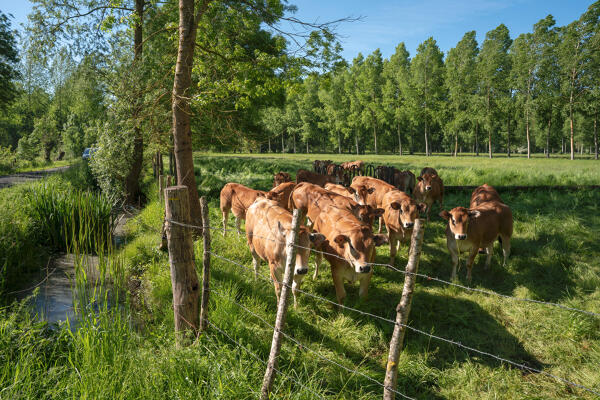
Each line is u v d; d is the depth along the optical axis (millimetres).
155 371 3166
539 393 3795
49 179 13008
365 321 5023
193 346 3633
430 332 4930
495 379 3996
